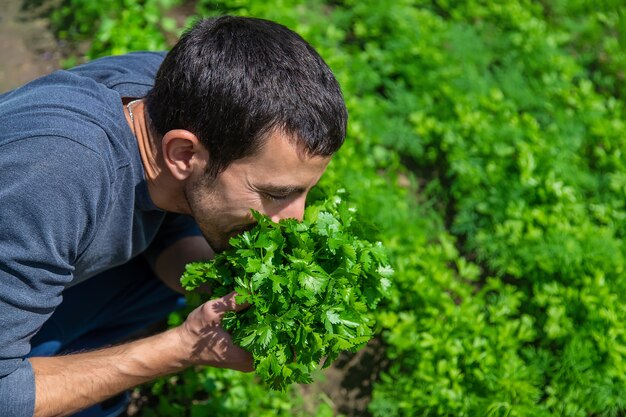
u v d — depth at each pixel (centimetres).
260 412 340
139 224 233
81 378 210
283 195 200
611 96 516
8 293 185
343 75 459
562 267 389
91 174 189
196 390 346
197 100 187
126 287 290
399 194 421
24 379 197
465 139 450
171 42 489
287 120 184
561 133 465
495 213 418
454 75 482
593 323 361
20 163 181
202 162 196
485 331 357
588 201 436
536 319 382
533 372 349
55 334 270
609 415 348
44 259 187
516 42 519
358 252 215
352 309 206
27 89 206
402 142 445
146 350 215
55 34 490
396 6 515
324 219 213
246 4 493
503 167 435
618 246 402
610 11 567
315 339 199
